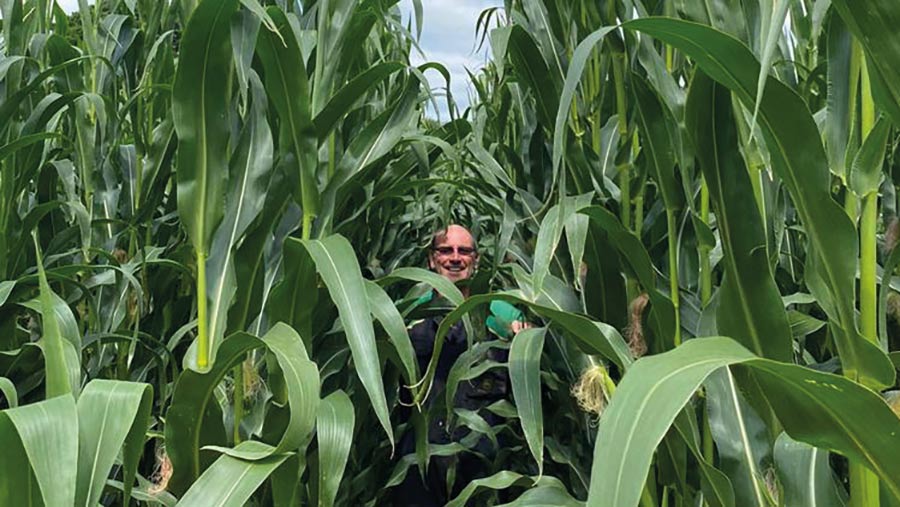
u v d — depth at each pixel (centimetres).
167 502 170
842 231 109
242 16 149
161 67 273
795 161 109
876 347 109
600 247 179
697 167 175
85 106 258
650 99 160
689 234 182
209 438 165
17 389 212
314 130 165
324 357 211
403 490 270
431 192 389
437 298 230
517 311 247
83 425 115
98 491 112
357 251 261
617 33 186
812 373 93
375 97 284
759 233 127
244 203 167
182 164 156
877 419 96
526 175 222
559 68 192
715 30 103
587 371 162
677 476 164
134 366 244
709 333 154
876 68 95
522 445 263
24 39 240
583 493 225
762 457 146
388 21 190
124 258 266
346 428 148
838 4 94
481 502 265
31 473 117
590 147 199
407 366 151
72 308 258
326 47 178
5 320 211
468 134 290
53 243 243
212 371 149
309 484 203
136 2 309
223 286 165
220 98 156
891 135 201
